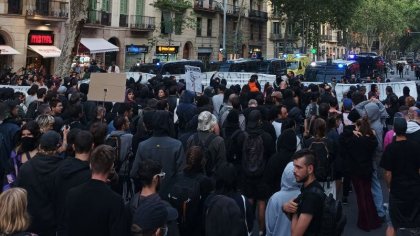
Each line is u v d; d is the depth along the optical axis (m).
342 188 10.02
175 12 44.25
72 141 5.61
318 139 7.12
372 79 31.25
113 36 40.12
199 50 51.00
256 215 8.00
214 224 4.43
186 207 4.89
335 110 9.56
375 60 40.78
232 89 11.60
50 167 4.80
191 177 5.09
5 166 6.05
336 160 7.91
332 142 7.16
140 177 4.18
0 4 31.62
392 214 6.22
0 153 6.38
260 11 63.69
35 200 4.70
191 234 4.98
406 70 78.44
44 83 18.45
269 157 7.05
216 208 4.45
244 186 7.09
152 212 3.83
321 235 3.99
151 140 5.82
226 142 7.36
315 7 50.53
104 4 38.97
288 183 5.28
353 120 8.77
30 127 5.70
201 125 6.52
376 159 8.67
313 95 11.27
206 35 52.25
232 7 56.41
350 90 13.73
